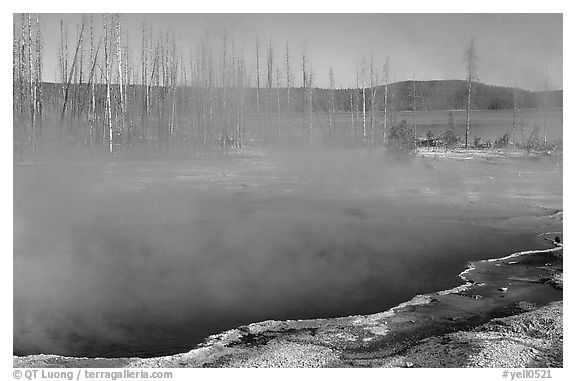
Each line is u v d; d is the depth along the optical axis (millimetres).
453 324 6527
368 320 6680
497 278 8266
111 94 23828
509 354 5691
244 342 6090
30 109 20875
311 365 5504
